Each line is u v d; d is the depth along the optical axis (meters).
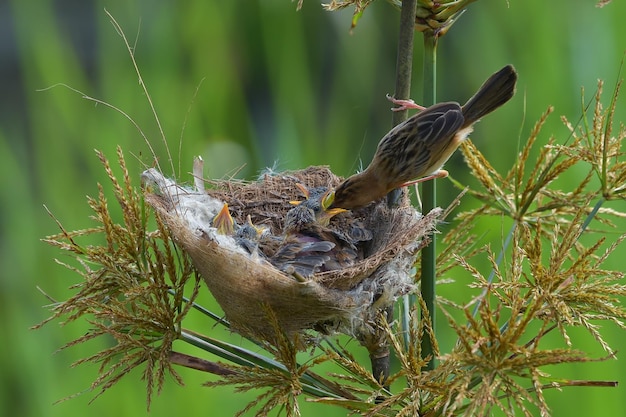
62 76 3.99
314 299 3.62
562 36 3.95
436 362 3.64
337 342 3.64
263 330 3.63
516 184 3.67
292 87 3.98
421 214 3.69
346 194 3.74
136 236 3.64
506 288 3.61
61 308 3.63
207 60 4.00
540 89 3.94
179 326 3.63
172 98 3.96
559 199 3.67
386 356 3.65
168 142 3.95
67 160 3.96
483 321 3.58
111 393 3.89
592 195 3.65
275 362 3.63
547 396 3.87
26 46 4.00
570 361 3.58
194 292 3.63
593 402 3.86
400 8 3.65
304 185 3.78
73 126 3.97
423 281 3.65
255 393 3.91
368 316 3.64
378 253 3.64
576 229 3.61
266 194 3.78
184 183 3.73
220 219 3.70
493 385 3.58
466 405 3.62
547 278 3.61
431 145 3.72
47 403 3.90
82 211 3.94
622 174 3.65
